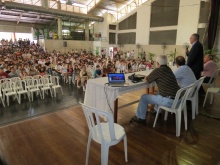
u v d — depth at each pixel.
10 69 5.80
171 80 2.09
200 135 2.13
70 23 15.69
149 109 2.96
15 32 16.09
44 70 6.70
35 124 2.45
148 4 13.42
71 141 2.01
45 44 12.78
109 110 2.09
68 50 14.03
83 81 6.16
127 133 2.18
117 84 2.16
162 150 1.82
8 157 1.71
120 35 16.30
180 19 11.69
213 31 8.38
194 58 2.86
